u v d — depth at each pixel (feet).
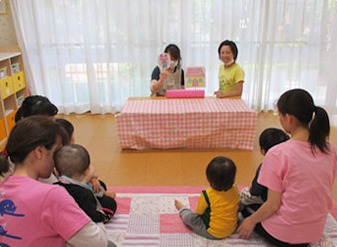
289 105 5.16
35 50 13.28
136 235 6.50
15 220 3.41
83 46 13.26
